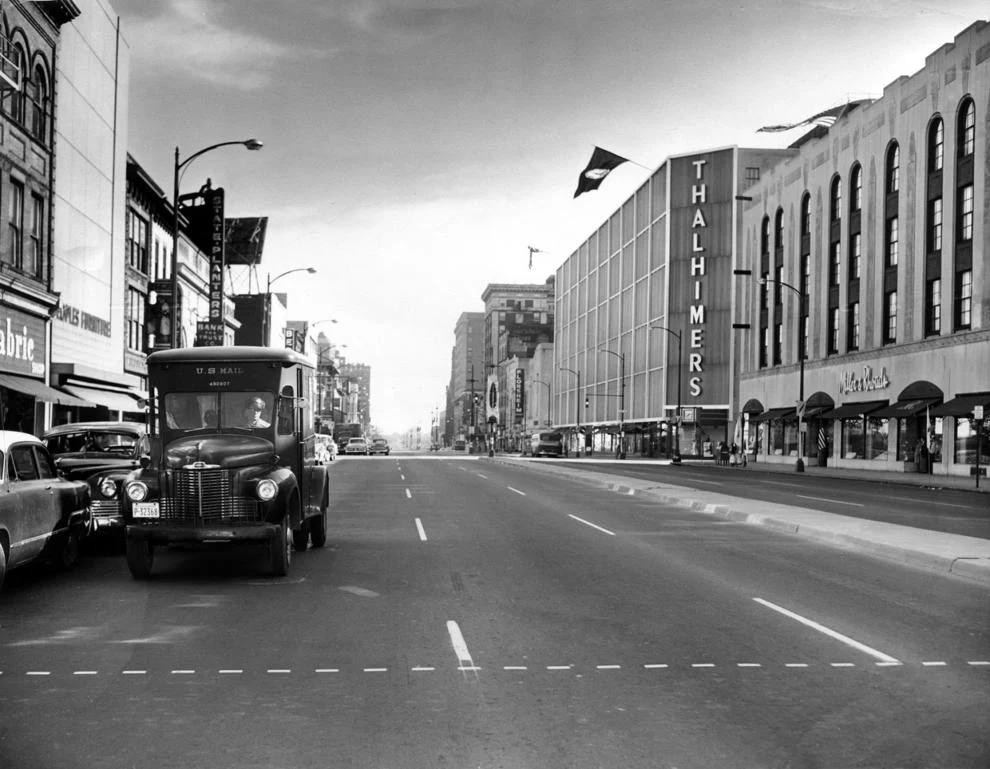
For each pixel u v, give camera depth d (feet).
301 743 17.52
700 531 55.31
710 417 274.16
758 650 25.20
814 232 188.55
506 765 16.39
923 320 148.66
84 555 44.68
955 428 139.44
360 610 30.73
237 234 246.88
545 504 75.20
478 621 28.96
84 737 17.87
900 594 33.96
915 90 151.74
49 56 97.76
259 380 39.83
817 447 186.39
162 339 136.67
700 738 17.84
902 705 20.11
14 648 25.30
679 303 280.51
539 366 459.32
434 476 123.85
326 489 47.96
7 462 34.09
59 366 99.76
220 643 25.91
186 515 36.94
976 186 134.72
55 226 100.07
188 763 16.48
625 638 26.63
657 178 294.66
